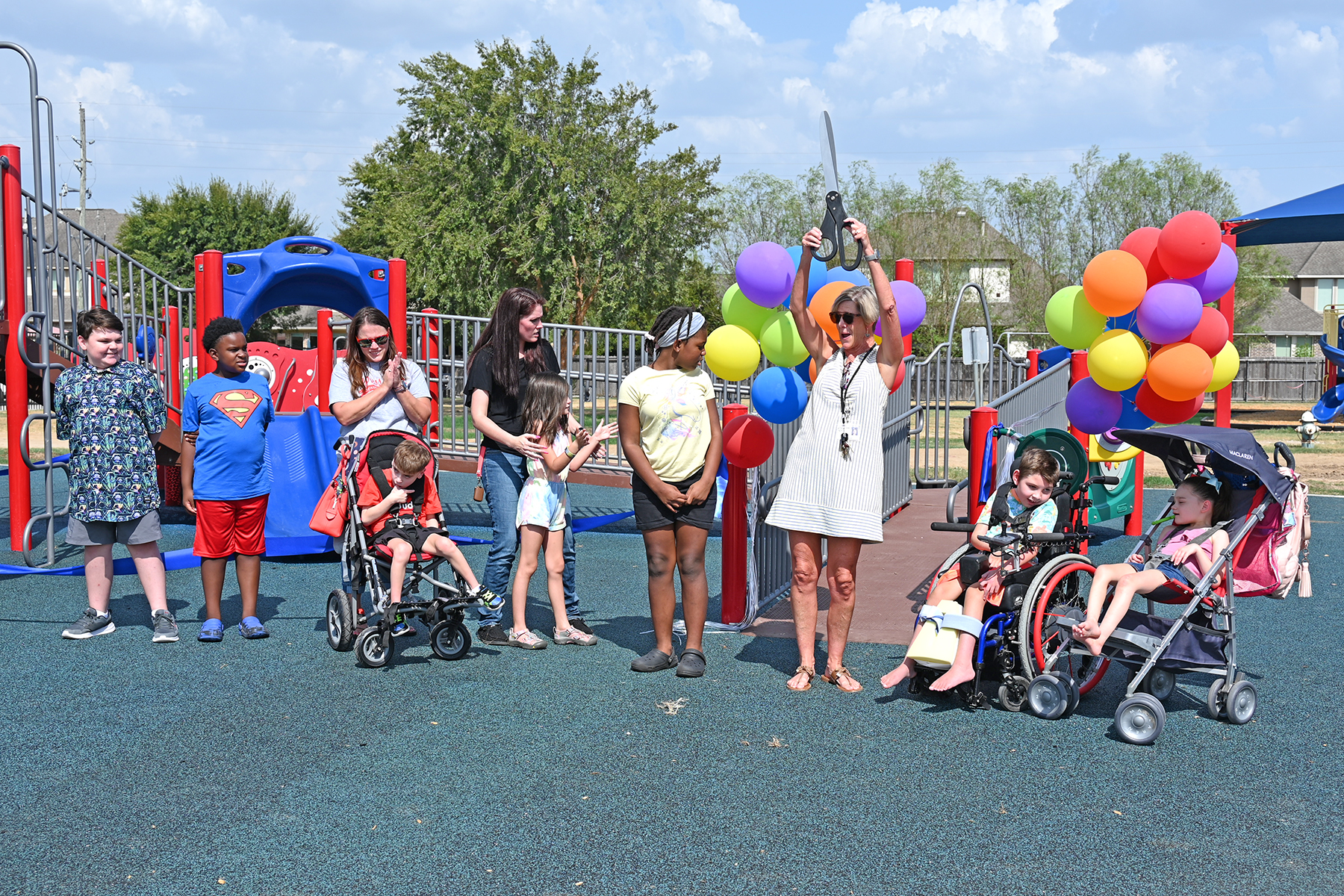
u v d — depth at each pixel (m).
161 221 45.50
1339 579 8.06
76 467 5.88
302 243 10.20
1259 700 5.10
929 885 3.22
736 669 5.57
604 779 4.04
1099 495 10.01
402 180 37.69
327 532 5.71
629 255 32.91
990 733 4.58
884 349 5.18
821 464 5.14
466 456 10.69
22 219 7.95
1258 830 3.61
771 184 41.50
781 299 5.27
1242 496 5.00
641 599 7.34
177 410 9.91
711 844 3.48
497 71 31.83
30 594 7.21
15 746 4.35
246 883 3.22
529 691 5.14
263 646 5.94
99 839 3.51
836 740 4.48
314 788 3.94
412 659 5.70
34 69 7.70
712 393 5.54
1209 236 5.41
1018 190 39.03
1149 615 4.96
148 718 4.70
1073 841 3.52
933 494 12.76
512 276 32.81
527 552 5.91
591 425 10.34
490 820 3.67
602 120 32.44
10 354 7.88
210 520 5.96
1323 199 15.01
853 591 5.20
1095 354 5.75
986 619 5.09
